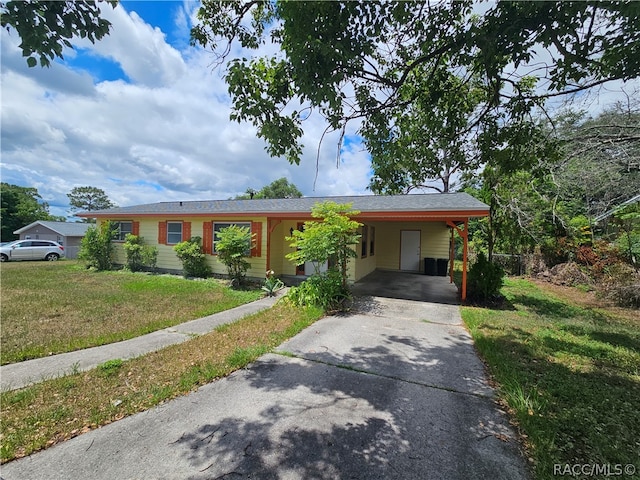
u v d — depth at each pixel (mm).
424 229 13812
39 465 1944
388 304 7215
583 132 4668
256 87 2949
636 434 2268
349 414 2598
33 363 3650
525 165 3781
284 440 2234
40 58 1902
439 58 3148
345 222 6961
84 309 6246
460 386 3148
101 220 13367
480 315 6109
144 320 5555
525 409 2586
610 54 2566
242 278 9969
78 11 1941
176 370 3416
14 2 1729
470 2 2670
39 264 15094
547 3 2184
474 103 3910
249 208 10789
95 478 1841
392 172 4508
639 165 4703
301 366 3633
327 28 2424
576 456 2037
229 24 3398
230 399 2834
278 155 3217
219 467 1952
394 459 2047
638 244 9250
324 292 6875
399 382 3234
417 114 4102
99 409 2611
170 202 14586
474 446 2186
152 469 1926
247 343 4344
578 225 10414
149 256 11719
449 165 4637
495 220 9805
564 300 7883
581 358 3877
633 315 6383
